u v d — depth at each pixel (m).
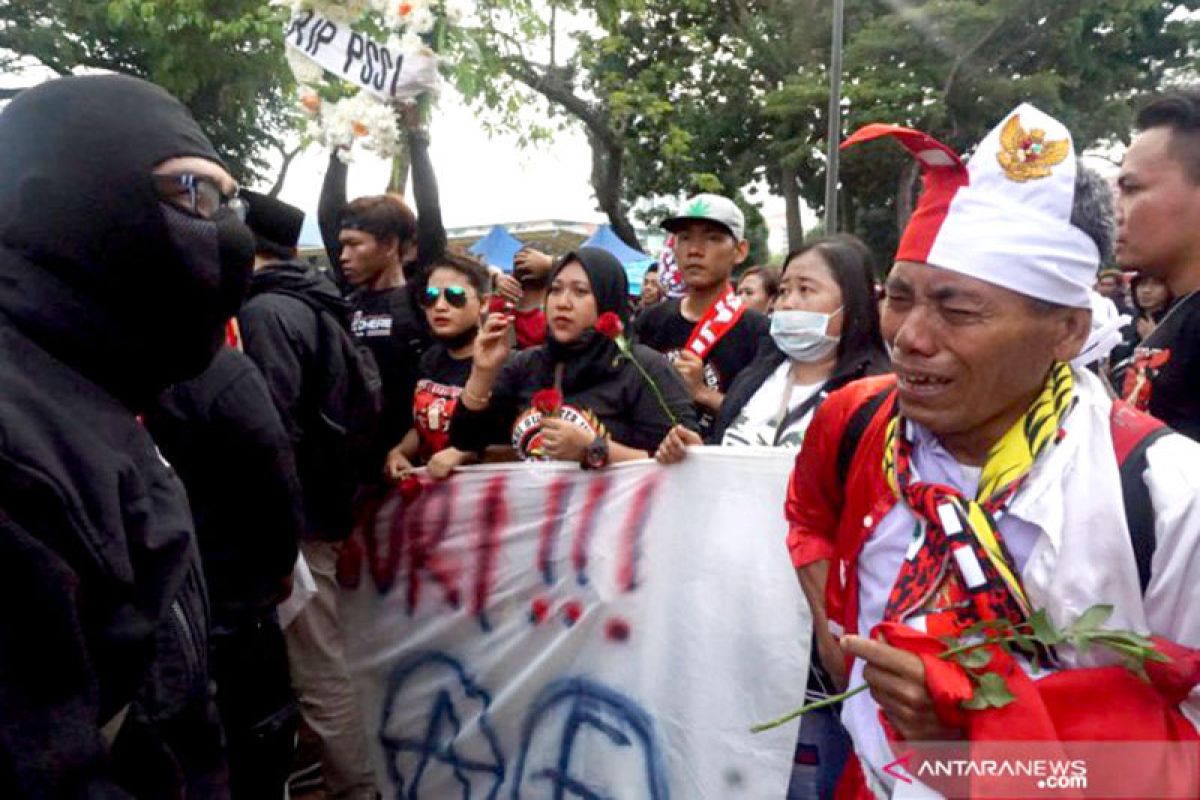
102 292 1.37
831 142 8.27
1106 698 1.31
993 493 1.37
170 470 1.50
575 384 3.10
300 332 2.99
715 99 17.42
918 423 1.42
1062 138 1.33
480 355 3.14
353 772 3.29
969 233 1.32
